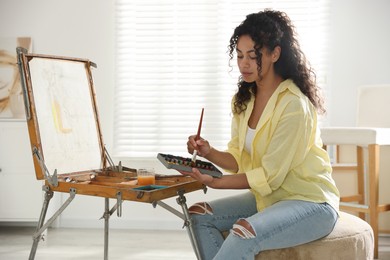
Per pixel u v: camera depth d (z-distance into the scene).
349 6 3.95
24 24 4.08
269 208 1.83
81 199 4.07
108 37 4.07
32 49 4.08
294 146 1.86
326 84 3.96
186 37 4.05
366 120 3.68
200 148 2.05
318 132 2.00
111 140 4.09
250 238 1.72
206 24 4.04
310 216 1.82
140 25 4.07
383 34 3.93
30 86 2.18
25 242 3.52
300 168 1.91
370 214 3.21
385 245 3.51
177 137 4.06
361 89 3.72
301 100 1.89
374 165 3.18
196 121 4.06
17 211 3.62
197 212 2.04
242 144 2.07
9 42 4.06
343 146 3.80
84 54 4.08
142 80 4.09
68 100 2.40
